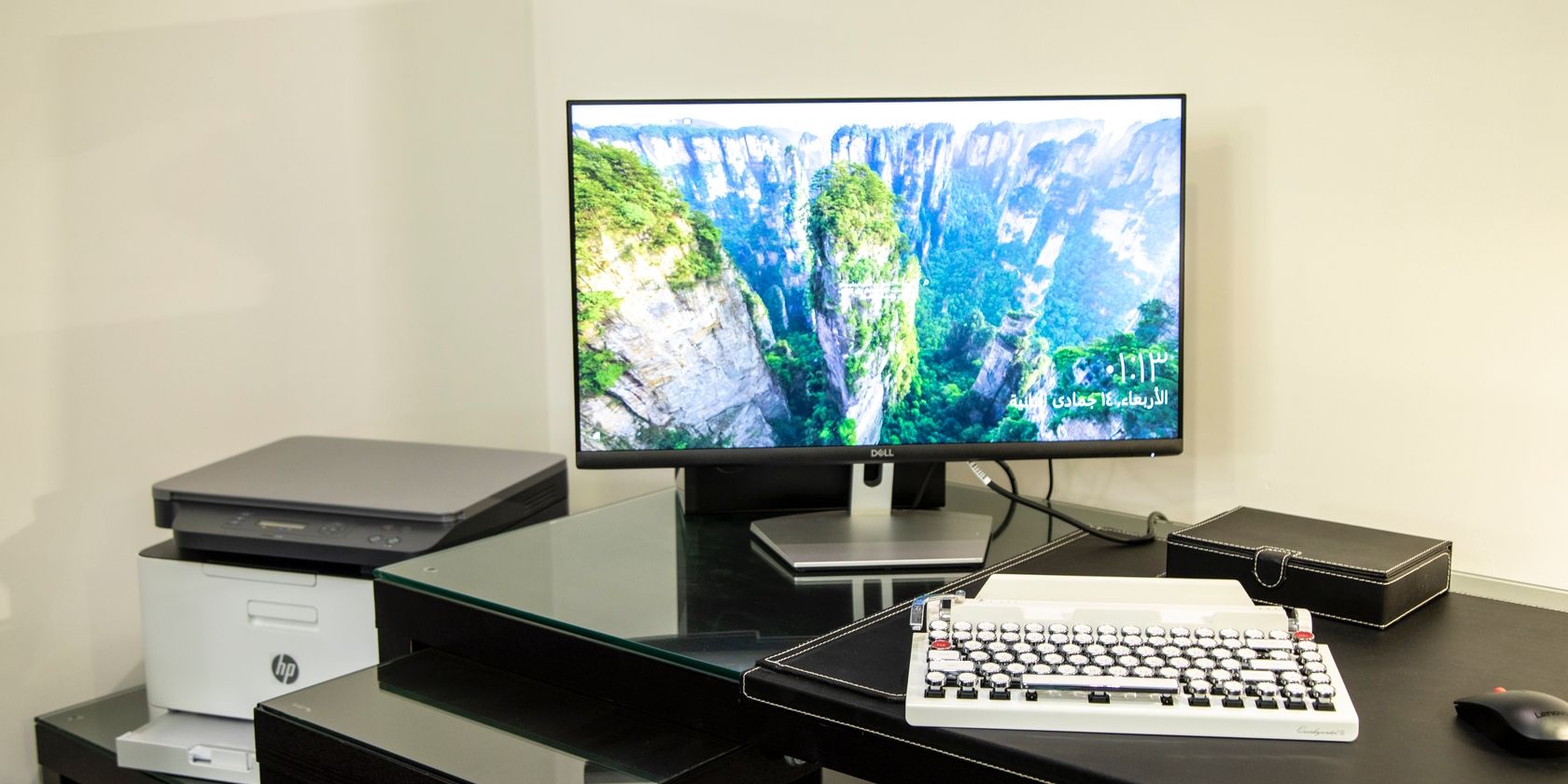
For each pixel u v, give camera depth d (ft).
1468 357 4.56
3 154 4.97
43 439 5.18
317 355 6.20
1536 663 3.30
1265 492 5.12
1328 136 4.78
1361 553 3.81
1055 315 4.63
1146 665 3.01
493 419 7.12
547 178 7.20
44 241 5.12
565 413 7.21
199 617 4.74
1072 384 4.66
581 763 3.45
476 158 6.86
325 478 4.97
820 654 3.47
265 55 5.85
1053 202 4.57
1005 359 4.66
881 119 4.55
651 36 6.61
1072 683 2.93
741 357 4.68
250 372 5.91
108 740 4.84
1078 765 2.70
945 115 4.54
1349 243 4.78
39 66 5.05
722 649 3.55
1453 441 4.63
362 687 4.05
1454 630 3.58
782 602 4.01
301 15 5.98
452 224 6.77
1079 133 4.53
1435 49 4.50
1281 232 4.95
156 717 4.86
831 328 4.65
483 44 6.84
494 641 4.01
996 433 4.69
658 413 4.71
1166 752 2.76
